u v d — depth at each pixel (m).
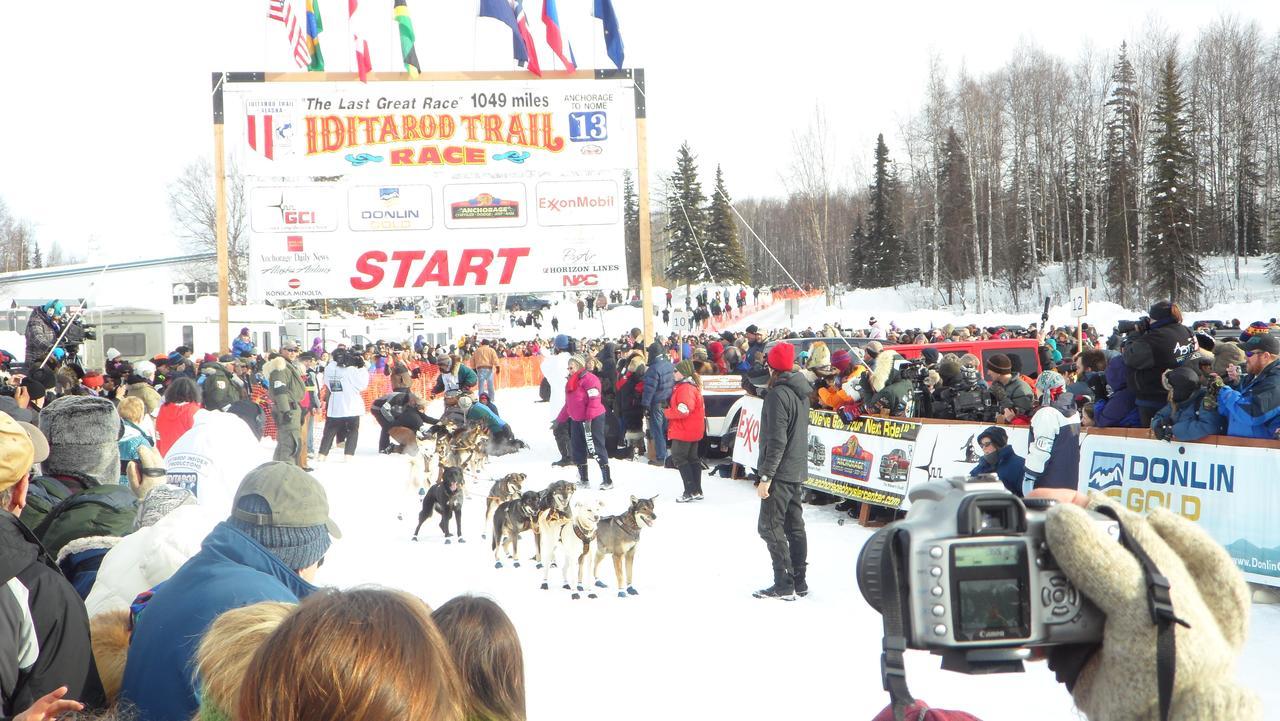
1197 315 34.50
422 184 16.27
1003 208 57.00
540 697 4.77
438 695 1.25
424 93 16.20
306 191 16.11
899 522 1.20
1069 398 8.37
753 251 102.38
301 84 16.06
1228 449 6.37
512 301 81.12
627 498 11.24
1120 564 1.08
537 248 16.41
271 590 2.38
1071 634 1.11
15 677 2.19
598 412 12.14
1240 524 6.25
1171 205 46.53
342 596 1.32
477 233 16.34
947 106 56.72
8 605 2.18
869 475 9.60
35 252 92.38
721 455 14.48
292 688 1.18
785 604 6.67
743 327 53.59
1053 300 51.62
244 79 15.99
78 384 9.58
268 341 32.12
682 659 5.42
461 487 9.26
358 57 16.09
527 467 14.15
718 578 7.49
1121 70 52.38
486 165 16.31
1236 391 6.49
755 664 5.30
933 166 57.06
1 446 2.32
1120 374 7.53
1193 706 1.05
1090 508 1.23
